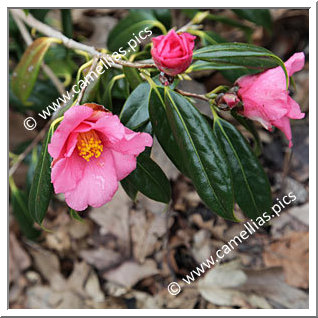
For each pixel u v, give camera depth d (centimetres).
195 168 36
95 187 36
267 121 37
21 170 62
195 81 59
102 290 56
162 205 58
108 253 57
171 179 58
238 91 37
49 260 58
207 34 46
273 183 57
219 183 36
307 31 62
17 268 57
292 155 58
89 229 59
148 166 41
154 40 34
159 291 55
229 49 35
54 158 34
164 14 49
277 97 36
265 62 36
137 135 35
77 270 57
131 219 58
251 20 50
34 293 56
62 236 59
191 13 50
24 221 53
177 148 38
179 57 34
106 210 59
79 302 55
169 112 37
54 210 60
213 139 36
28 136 61
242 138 41
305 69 60
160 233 57
